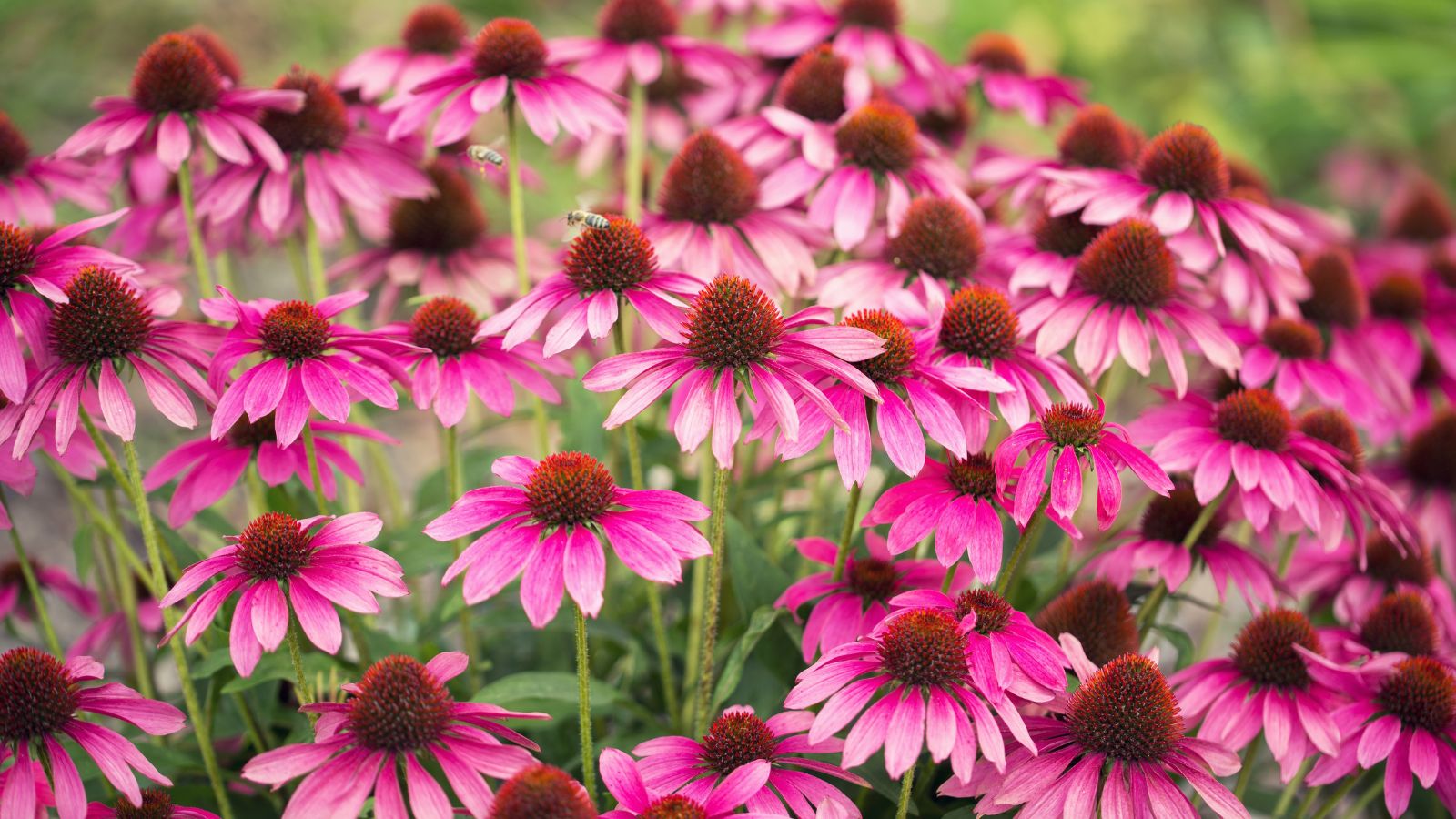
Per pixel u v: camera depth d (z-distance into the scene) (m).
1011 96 1.37
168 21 2.67
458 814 1.04
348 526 1.02
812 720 1.04
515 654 1.27
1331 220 1.63
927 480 1.06
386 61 1.31
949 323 1.10
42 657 1.00
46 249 1.07
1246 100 3.01
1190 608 1.76
